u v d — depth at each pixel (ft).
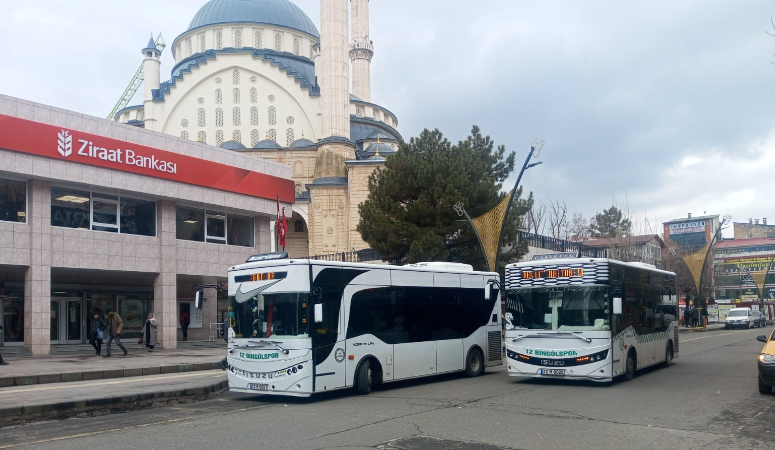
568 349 53.72
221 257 106.22
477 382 58.18
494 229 93.15
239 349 49.57
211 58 257.34
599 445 30.86
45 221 81.51
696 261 188.03
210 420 39.45
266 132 255.91
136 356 81.92
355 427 36.04
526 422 37.09
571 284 54.60
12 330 89.97
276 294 48.47
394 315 54.44
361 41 311.47
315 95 255.91
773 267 344.08
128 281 105.40
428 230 109.29
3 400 45.16
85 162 83.87
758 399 45.62
